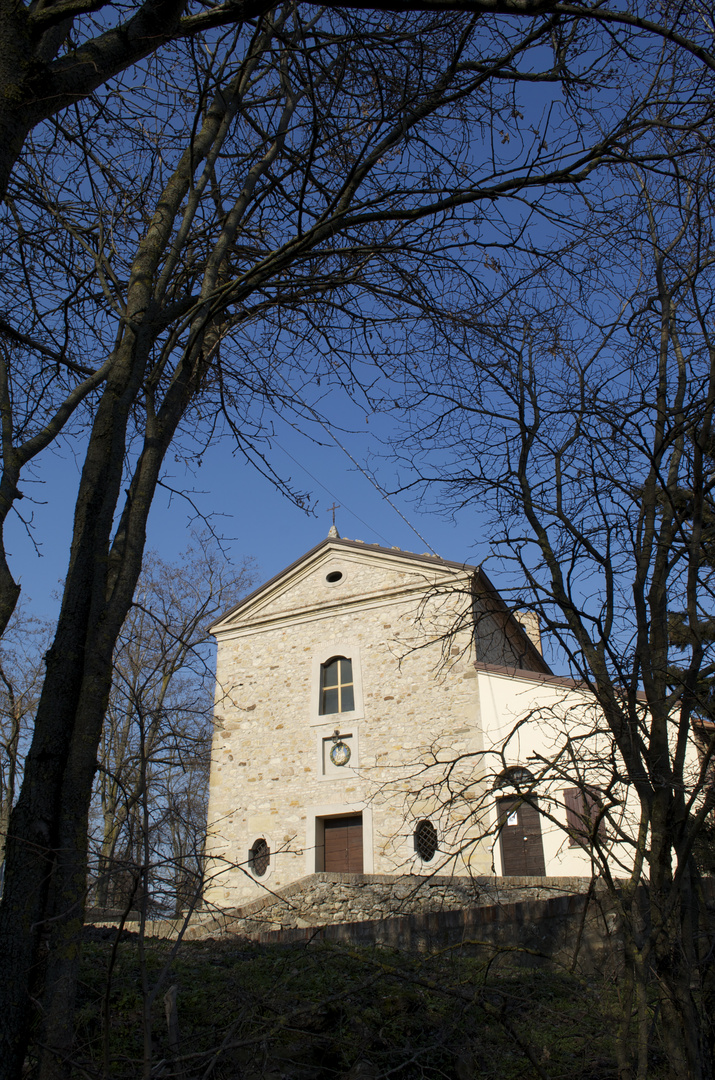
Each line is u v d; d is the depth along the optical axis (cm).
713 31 490
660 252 530
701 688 471
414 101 502
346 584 1967
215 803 1822
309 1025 557
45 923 325
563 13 444
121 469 437
